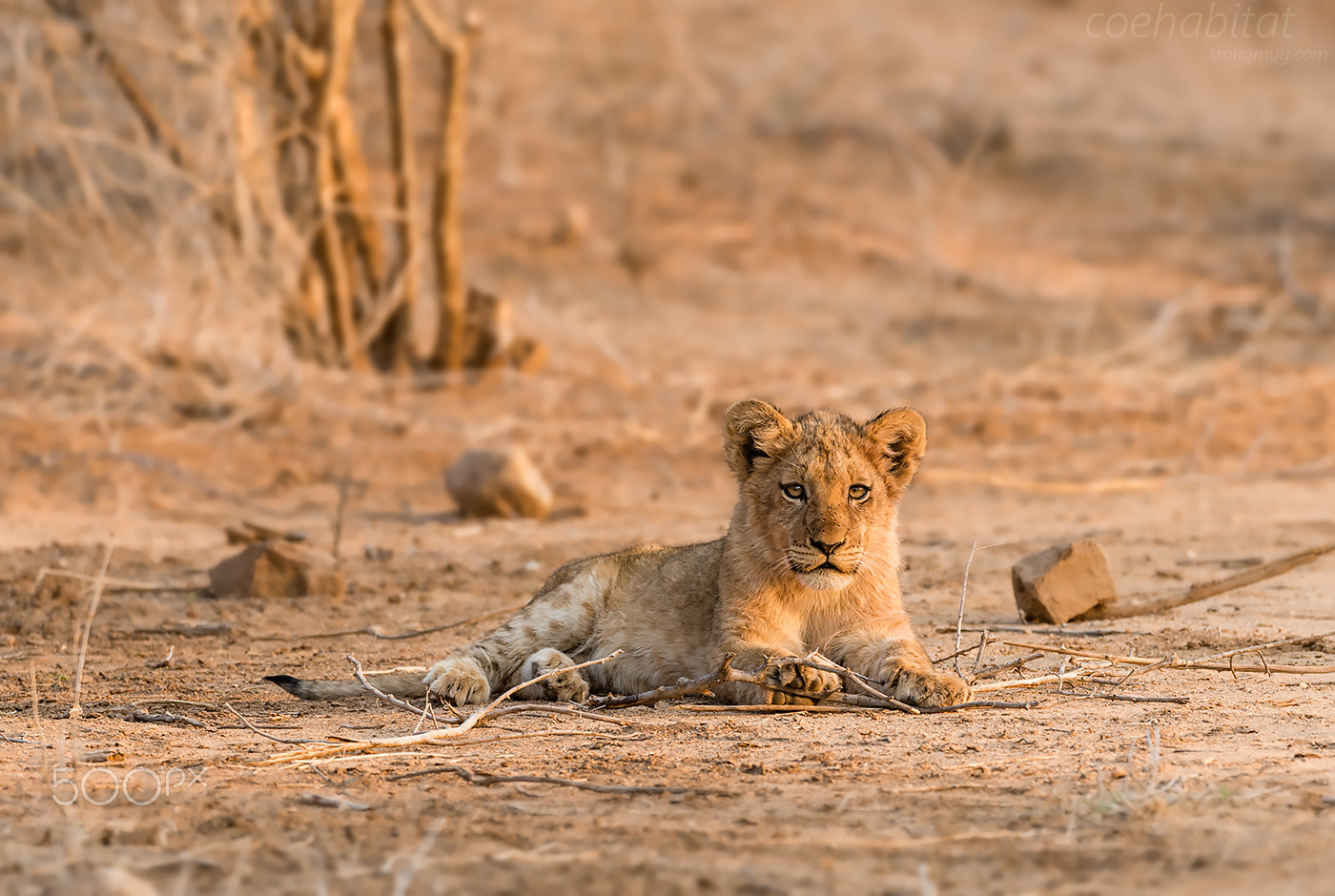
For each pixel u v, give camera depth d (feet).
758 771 18.67
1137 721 21.72
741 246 108.47
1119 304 99.66
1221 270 112.27
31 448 56.49
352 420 62.34
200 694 25.84
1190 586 35.99
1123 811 16.24
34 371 66.54
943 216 115.24
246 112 64.34
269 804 17.12
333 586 36.99
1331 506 49.62
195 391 65.31
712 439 62.49
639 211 113.50
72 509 49.37
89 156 73.15
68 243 77.51
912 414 24.81
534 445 60.80
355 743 20.16
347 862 14.71
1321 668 25.17
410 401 66.08
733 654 24.04
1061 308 98.27
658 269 102.94
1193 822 15.75
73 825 16.03
